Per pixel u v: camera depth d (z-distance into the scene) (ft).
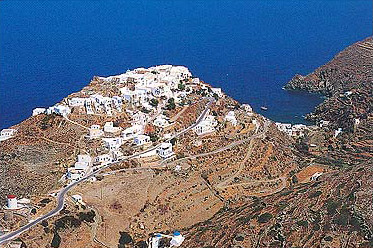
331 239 537.65
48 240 636.07
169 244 650.84
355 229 540.11
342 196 598.34
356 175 627.46
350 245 525.75
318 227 562.25
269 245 567.59
